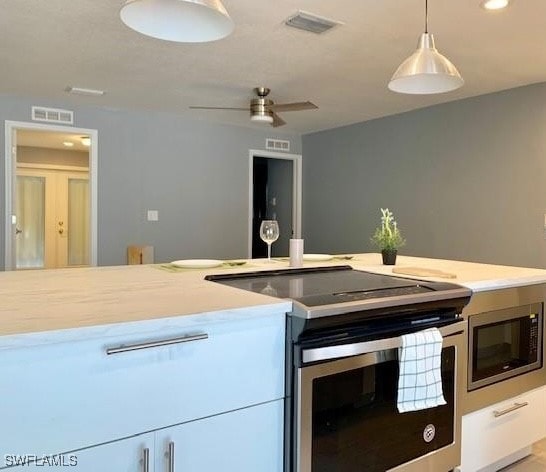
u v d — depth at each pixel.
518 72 3.65
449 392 1.77
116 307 1.24
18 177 7.68
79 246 8.27
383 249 2.46
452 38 2.94
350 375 1.46
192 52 3.26
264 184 7.48
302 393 1.37
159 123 5.36
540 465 2.18
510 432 2.07
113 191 5.11
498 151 4.24
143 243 5.31
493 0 2.40
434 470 1.74
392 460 1.59
